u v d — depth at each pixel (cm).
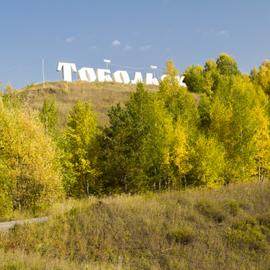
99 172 3309
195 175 3400
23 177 2344
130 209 2097
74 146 3359
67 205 2222
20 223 1939
